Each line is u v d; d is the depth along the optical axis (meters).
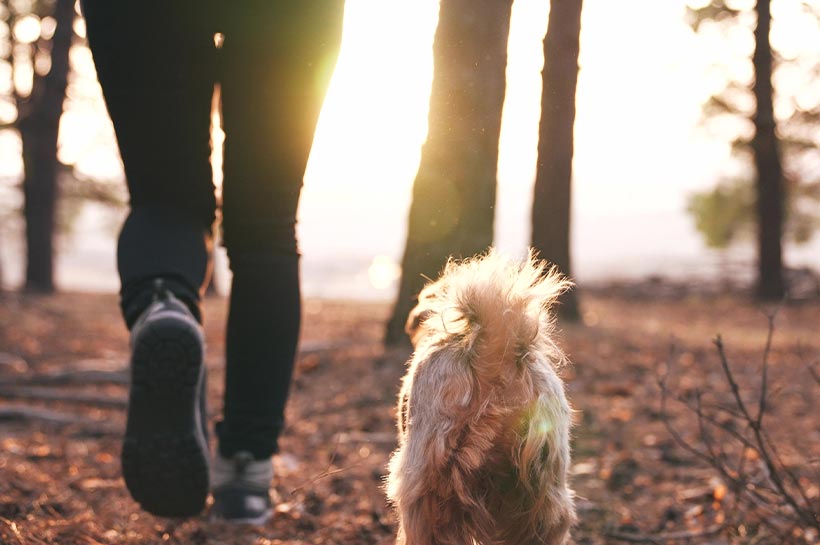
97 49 2.96
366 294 27.39
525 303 2.37
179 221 3.11
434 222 3.45
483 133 3.38
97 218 21.47
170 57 2.96
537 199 4.67
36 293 17.11
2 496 3.73
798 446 5.38
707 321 16.16
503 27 3.35
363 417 6.12
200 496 2.97
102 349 9.53
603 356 8.68
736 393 3.28
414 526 2.32
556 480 2.38
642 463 4.99
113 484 4.14
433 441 2.29
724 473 3.43
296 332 3.38
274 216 3.23
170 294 2.91
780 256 19.69
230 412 3.44
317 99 3.15
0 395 6.54
